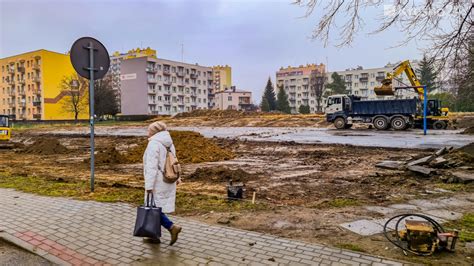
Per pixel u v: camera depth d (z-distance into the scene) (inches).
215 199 275.7
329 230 201.5
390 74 1146.7
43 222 219.5
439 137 874.1
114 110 2979.8
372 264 154.9
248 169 460.4
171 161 179.0
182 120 2128.4
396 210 242.7
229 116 2196.1
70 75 2977.4
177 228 179.3
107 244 184.7
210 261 161.8
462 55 227.6
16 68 3186.5
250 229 205.3
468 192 297.1
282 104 4055.1
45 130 1750.7
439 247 167.8
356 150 644.1
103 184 341.1
